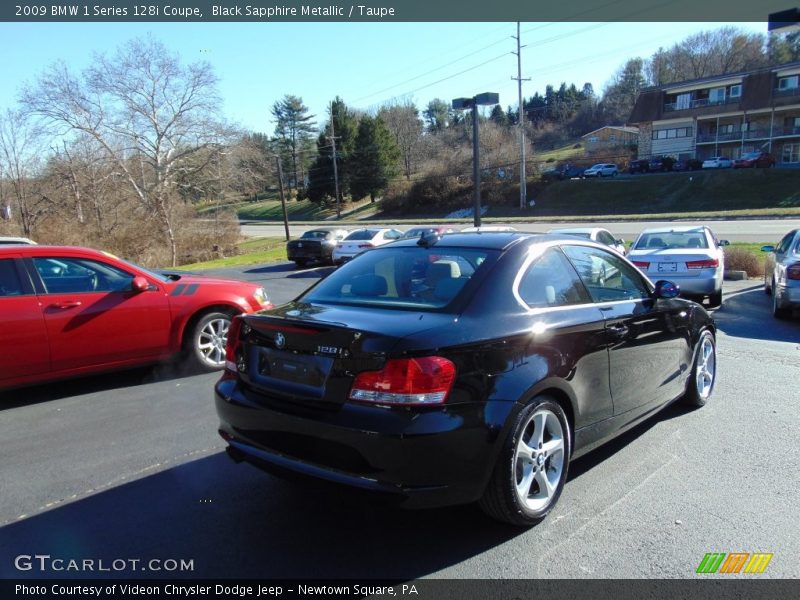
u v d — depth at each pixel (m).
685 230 11.61
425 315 3.13
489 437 2.89
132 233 38.62
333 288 3.84
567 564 2.88
